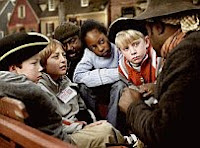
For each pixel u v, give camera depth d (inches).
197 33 43.8
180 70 40.9
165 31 48.6
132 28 81.0
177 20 47.4
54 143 39.2
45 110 59.5
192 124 40.2
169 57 43.3
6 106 53.3
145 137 42.9
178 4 47.8
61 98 80.5
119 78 86.4
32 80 65.8
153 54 81.5
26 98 57.2
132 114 47.5
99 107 93.7
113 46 93.1
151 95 57.0
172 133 40.2
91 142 68.1
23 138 43.5
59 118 62.7
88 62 93.9
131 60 81.4
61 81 83.0
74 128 73.5
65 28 98.9
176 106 39.9
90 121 86.7
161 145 41.3
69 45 99.2
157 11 48.3
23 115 48.8
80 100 88.4
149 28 50.1
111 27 87.0
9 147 50.5
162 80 43.8
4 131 49.6
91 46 91.8
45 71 79.1
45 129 59.6
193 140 40.9
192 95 39.9
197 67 40.6
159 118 40.9
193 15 46.9
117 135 72.5
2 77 58.8
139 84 83.2
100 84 88.8
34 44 64.6
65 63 81.0
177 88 40.3
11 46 64.1
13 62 64.3
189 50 41.6
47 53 78.4
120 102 56.2
